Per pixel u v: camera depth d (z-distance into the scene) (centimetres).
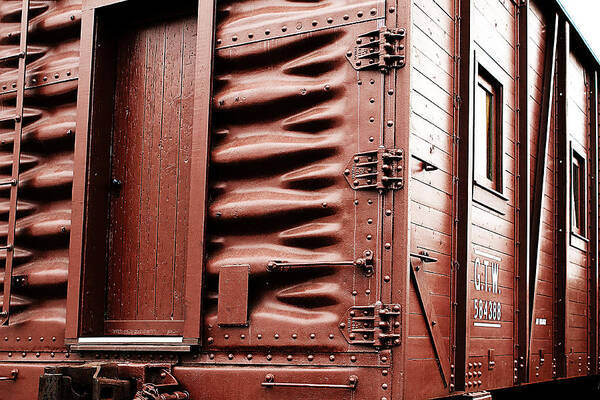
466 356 462
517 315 583
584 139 831
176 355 438
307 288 411
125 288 485
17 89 516
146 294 475
